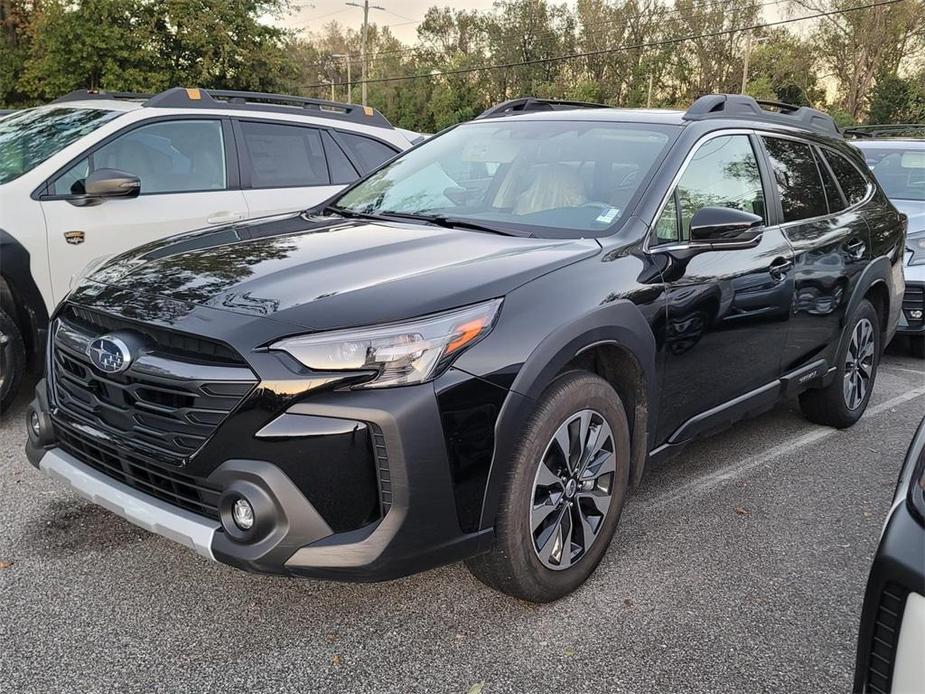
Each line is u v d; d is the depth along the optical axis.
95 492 2.61
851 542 3.40
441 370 2.33
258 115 5.73
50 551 3.09
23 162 4.71
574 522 2.84
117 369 2.47
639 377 2.99
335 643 2.60
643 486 3.92
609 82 66.94
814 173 4.34
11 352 4.29
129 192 4.45
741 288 3.45
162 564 3.03
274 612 2.76
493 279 2.57
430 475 2.30
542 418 2.57
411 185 3.86
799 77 53.84
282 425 2.22
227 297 2.50
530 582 2.68
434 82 71.56
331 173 6.04
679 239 3.28
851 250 4.37
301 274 2.64
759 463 4.27
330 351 2.25
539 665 2.52
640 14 64.38
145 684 2.38
